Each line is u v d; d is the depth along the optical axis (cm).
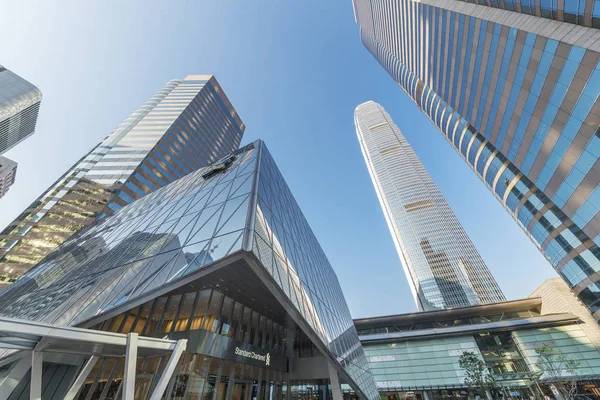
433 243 15062
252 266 1192
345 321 3344
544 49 3581
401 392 5512
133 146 6750
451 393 5291
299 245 2300
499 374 5175
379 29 11306
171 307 1720
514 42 4041
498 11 4319
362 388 2583
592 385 4538
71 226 4828
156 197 3269
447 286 13250
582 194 3562
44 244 4606
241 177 1986
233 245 1210
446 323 6994
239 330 1809
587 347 5066
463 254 14200
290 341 2486
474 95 5359
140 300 1263
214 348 1505
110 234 2709
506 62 4281
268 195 1934
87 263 2198
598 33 2975
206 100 9731
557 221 4759
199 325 1529
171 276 1284
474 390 5194
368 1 11375
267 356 1975
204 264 1203
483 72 4900
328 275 3688
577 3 3116
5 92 6088
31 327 671
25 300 2086
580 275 4397
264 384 1897
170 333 1559
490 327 5962
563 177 3784
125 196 5553
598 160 3234
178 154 7475
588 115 3219
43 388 1363
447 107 8219
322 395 2312
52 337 718
